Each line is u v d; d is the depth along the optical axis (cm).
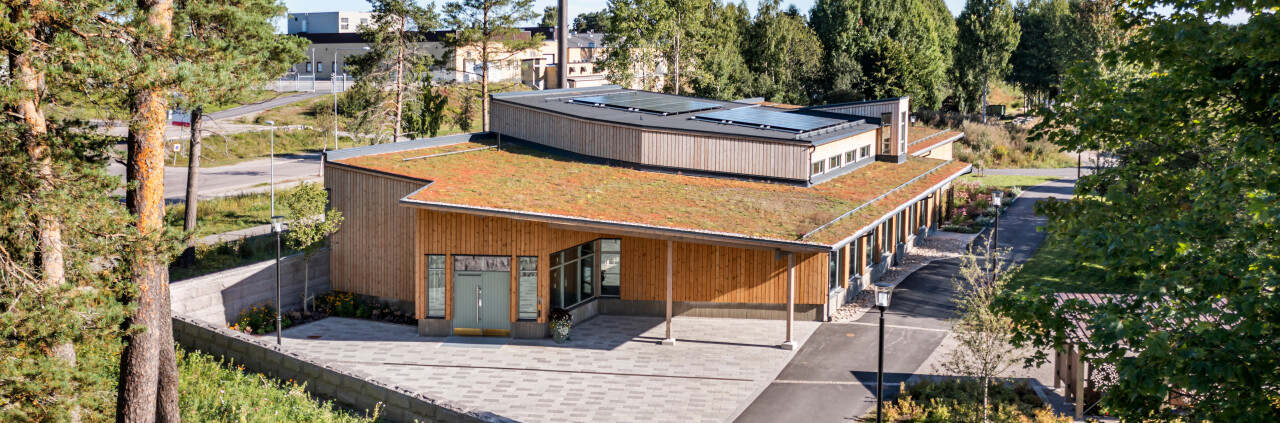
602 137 3562
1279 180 1128
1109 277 1308
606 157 3566
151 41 1683
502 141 3841
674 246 3091
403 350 2758
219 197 4891
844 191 3288
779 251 2711
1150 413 1207
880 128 4006
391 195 3062
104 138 1828
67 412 1606
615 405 2341
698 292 3094
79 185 1691
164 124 1756
